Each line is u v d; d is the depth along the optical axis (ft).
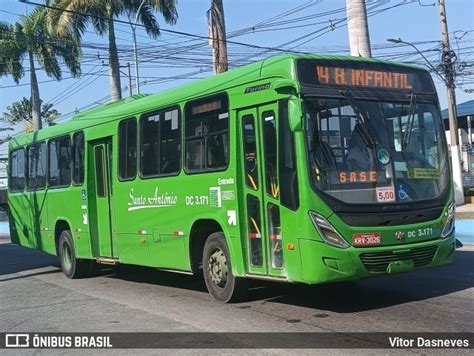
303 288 30.94
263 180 25.40
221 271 28.32
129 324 25.52
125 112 35.78
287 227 23.95
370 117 24.76
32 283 40.70
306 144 23.31
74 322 26.68
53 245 44.80
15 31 106.52
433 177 25.71
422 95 26.61
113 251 37.27
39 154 47.57
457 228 62.59
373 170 24.13
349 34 48.60
